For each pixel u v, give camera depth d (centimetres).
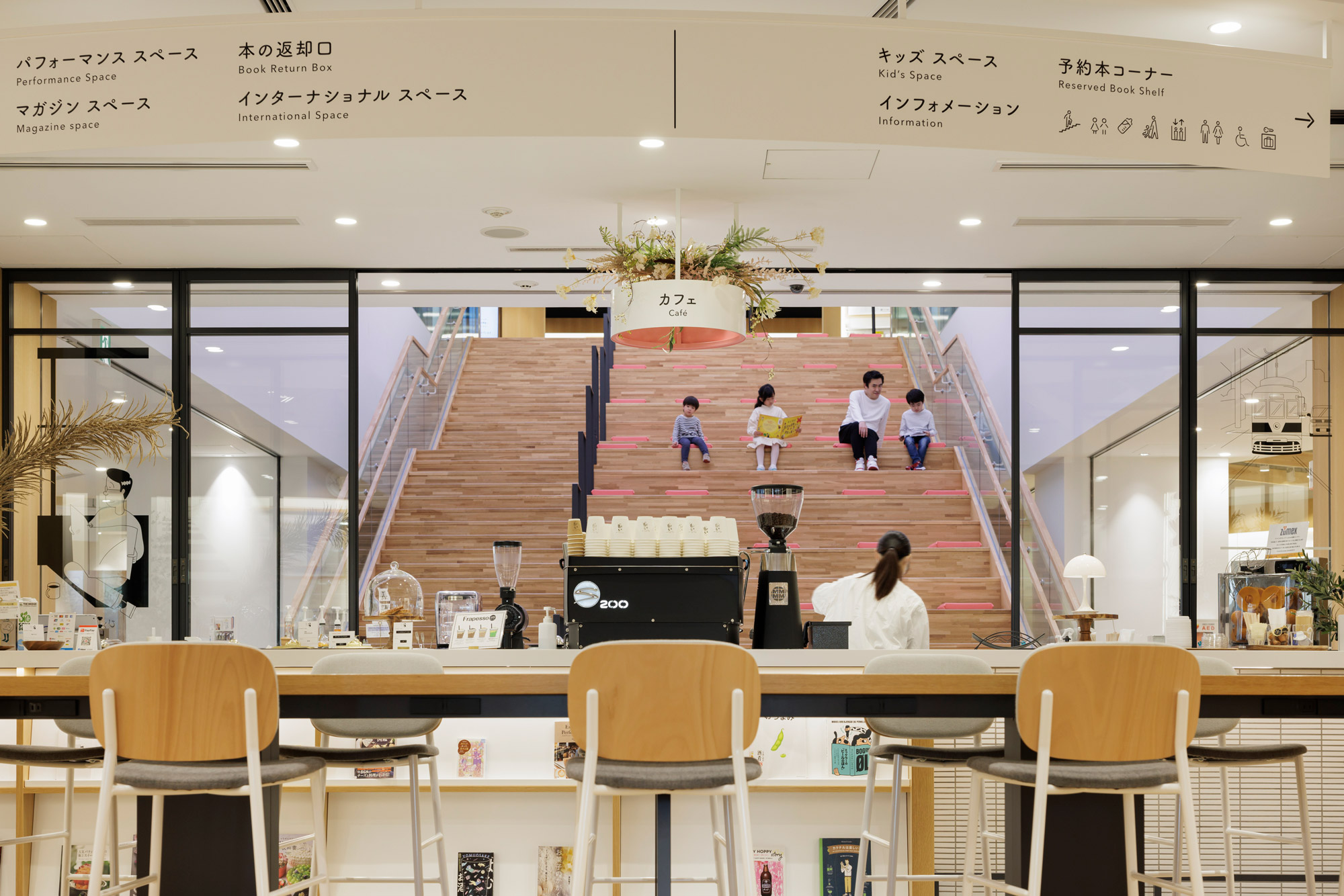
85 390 762
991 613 852
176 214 641
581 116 328
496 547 499
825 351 1341
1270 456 773
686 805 433
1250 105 347
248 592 761
